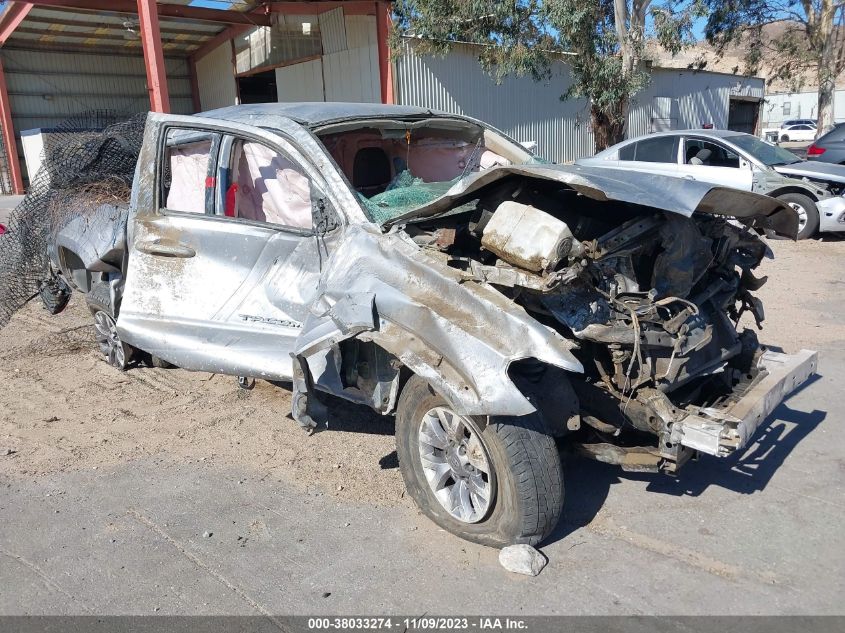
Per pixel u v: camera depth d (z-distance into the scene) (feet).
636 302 11.03
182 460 14.21
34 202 21.09
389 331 10.78
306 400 12.35
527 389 10.37
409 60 56.75
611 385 11.20
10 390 18.37
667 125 80.33
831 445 14.05
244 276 13.89
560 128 70.03
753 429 10.61
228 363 13.89
